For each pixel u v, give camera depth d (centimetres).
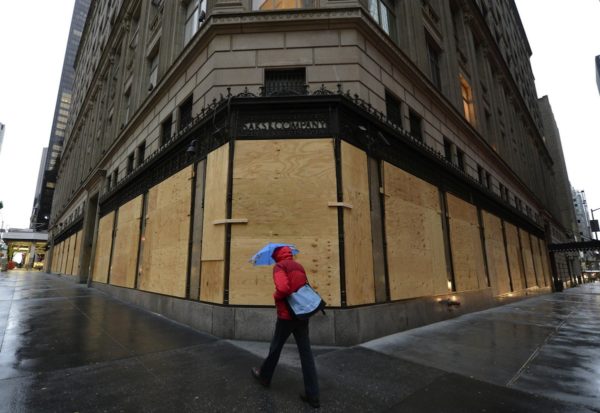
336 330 614
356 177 734
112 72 2314
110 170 1830
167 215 966
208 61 891
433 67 1478
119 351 536
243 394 377
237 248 662
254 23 866
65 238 3097
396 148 928
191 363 484
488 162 1836
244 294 642
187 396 369
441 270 1001
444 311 964
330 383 421
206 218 748
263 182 690
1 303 1040
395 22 1259
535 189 3291
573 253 4681
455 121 1422
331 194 678
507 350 597
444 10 1684
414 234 912
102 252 1617
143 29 1681
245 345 587
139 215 1173
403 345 625
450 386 418
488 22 2734
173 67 1066
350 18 860
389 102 1000
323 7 869
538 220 2961
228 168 704
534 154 3581
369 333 662
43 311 904
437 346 623
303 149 703
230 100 733
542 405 365
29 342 571
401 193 893
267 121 729
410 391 401
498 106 2466
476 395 392
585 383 430
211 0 986
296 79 859
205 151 818
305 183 685
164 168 1055
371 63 910
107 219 1630
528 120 3356
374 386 415
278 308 384
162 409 337
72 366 458
